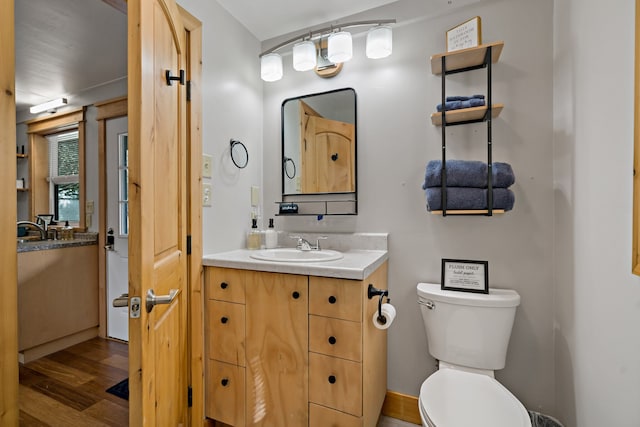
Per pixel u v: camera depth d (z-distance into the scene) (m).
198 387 1.46
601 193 0.99
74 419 1.63
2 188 0.70
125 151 2.59
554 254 1.42
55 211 3.23
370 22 1.62
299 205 1.97
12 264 0.72
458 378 1.24
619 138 0.89
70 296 2.51
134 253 0.82
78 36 2.00
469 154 1.57
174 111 1.21
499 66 1.52
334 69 1.85
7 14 0.71
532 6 1.47
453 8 1.60
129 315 0.82
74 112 2.82
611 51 0.93
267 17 1.83
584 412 1.11
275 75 1.86
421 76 1.67
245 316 1.42
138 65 0.82
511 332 1.45
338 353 1.23
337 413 1.23
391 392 1.69
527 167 1.47
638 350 0.79
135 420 0.81
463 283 1.50
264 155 2.09
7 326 0.71
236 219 1.81
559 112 1.36
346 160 1.85
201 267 1.50
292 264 1.30
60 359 2.30
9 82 0.71
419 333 1.66
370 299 1.32
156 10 0.98
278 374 1.34
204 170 1.55
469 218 1.57
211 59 1.62
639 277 0.79
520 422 0.98
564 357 1.31
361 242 1.76
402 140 1.71
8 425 0.71
